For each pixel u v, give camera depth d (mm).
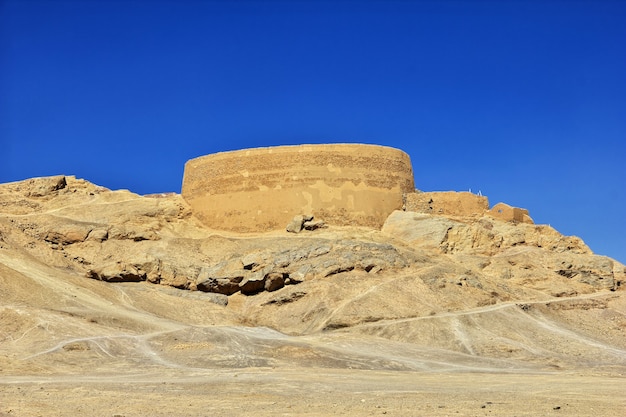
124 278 53625
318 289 50906
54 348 38406
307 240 56469
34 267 51281
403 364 39875
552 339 47188
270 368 37375
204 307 51375
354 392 29016
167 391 28844
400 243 58188
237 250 57438
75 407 24203
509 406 24891
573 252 63344
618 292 59062
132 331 43312
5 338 40500
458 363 41125
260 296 53062
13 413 22391
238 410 23922
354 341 44156
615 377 36781
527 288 57219
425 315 48594
